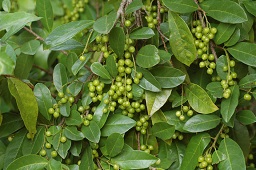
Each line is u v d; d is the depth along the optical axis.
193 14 0.85
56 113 0.82
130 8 0.80
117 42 0.79
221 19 0.81
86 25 0.80
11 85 0.79
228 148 0.81
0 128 0.85
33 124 0.81
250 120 0.82
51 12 0.92
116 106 0.84
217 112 0.83
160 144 0.85
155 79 0.80
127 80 0.80
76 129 0.81
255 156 0.94
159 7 0.84
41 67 1.07
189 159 0.81
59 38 0.79
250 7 0.86
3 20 0.76
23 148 0.82
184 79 0.81
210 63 0.83
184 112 0.83
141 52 0.81
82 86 0.84
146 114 0.84
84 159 0.81
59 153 0.80
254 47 0.82
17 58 0.89
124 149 0.82
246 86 0.81
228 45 0.83
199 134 0.82
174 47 0.82
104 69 0.80
